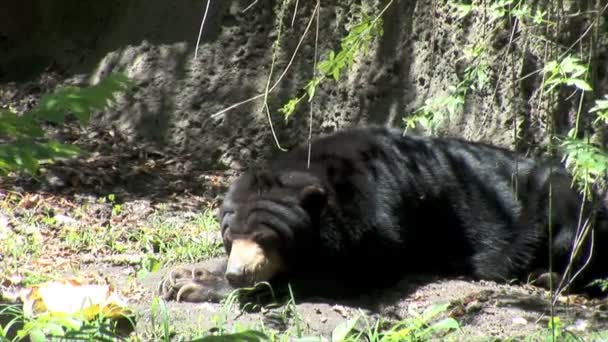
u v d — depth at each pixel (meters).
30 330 7.34
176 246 12.97
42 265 11.94
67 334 7.21
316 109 17.69
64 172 15.95
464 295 11.12
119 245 12.83
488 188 12.03
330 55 8.02
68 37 20.83
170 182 16.55
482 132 15.06
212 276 11.05
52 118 4.34
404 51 17.09
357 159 11.46
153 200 15.59
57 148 4.48
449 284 11.54
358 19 17.62
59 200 15.00
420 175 11.74
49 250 12.58
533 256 11.94
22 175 15.58
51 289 8.48
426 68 16.62
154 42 19.44
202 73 18.73
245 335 5.04
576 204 11.81
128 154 17.50
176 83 18.77
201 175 17.12
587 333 9.62
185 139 18.14
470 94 15.56
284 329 9.66
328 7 18.06
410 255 11.63
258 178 10.84
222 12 19.11
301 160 11.45
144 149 17.78
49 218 13.78
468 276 11.95
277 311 10.14
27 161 4.40
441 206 11.81
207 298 10.59
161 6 19.78
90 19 20.83
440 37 16.33
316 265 10.94
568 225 11.77
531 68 14.25
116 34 20.08
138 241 13.19
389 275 11.36
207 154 17.88
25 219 13.81
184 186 16.45
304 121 17.73
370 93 17.19
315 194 10.66
